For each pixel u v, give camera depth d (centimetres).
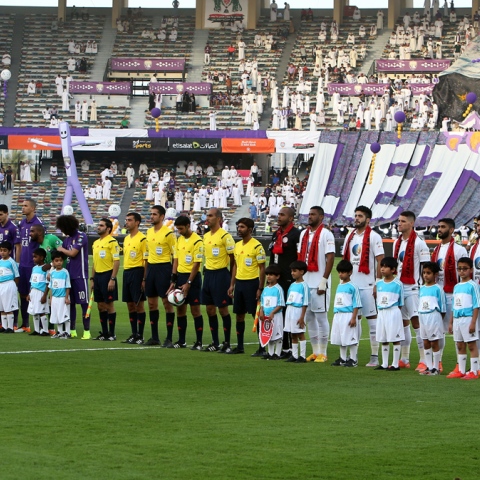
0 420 1206
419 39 7788
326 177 6700
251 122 7331
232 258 2031
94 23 8381
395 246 1911
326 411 1312
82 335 2386
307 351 2138
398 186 6506
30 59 8019
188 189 6888
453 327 1719
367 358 2009
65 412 1266
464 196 6362
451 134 6581
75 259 2305
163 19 8394
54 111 7438
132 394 1424
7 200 6944
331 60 7856
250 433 1153
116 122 7394
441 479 965
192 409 1305
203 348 2103
